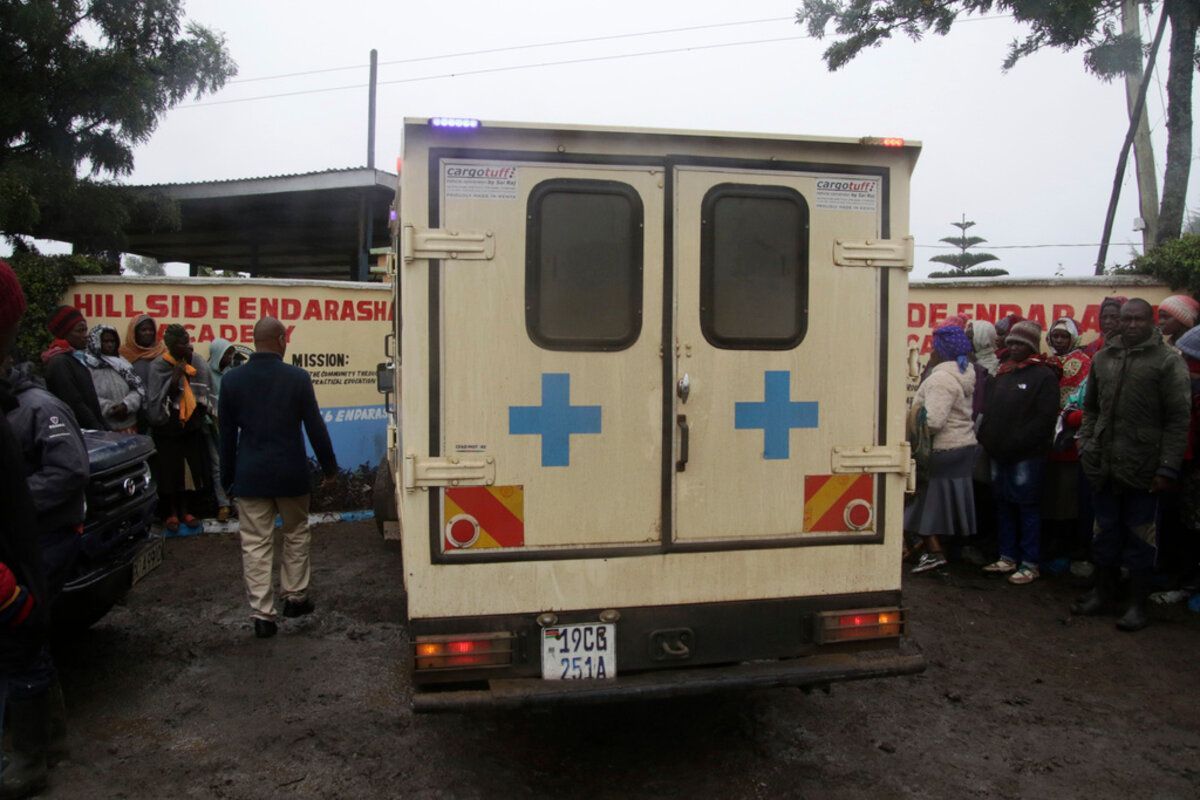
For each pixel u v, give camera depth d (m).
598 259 3.22
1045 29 8.07
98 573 4.10
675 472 3.30
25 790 3.24
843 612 3.44
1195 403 5.05
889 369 3.47
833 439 3.43
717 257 3.30
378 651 4.84
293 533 5.12
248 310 7.99
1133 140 10.09
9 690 3.19
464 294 3.13
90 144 11.17
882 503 3.49
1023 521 5.99
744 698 4.26
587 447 3.24
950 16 8.42
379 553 6.88
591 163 3.19
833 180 3.38
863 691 4.34
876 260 3.43
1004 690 4.34
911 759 3.64
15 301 2.36
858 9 8.66
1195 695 4.27
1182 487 5.13
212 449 7.47
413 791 3.37
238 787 3.38
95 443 4.39
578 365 3.22
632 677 3.23
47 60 10.77
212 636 5.05
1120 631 5.10
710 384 3.31
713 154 3.27
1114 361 4.94
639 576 3.28
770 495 3.39
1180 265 6.57
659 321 3.27
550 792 3.36
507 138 3.14
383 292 8.40
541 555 3.22
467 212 3.13
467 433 3.16
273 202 12.31
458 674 3.13
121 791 3.34
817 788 3.40
